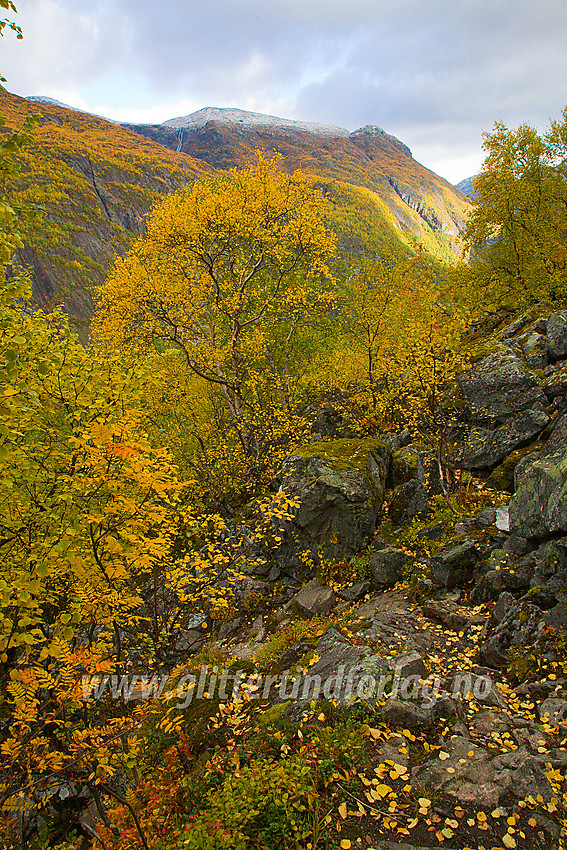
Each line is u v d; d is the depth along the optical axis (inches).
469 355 494.3
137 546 213.6
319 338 936.9
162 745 269.1
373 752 195.2
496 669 247.8
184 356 682.8
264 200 698.8
